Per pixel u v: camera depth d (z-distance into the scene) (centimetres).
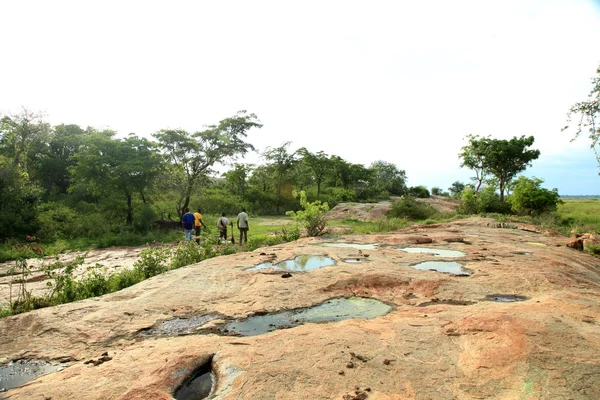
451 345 346
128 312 502
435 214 2573
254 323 457
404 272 672
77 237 1830
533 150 2736
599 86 1317
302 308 510
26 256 1270
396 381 288
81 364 356
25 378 342
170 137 2448
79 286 685
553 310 423
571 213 2123
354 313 485
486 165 2864
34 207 1883
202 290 603
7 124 2039
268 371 309
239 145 2645
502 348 324
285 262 831
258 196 3841
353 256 877
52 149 3722
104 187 2062
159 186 2211
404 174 7431
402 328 396
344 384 286
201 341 388
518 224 1684
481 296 530
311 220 1485
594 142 1347
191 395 293
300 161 3994
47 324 464
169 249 972
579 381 270
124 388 297
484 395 264
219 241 1194
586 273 685
